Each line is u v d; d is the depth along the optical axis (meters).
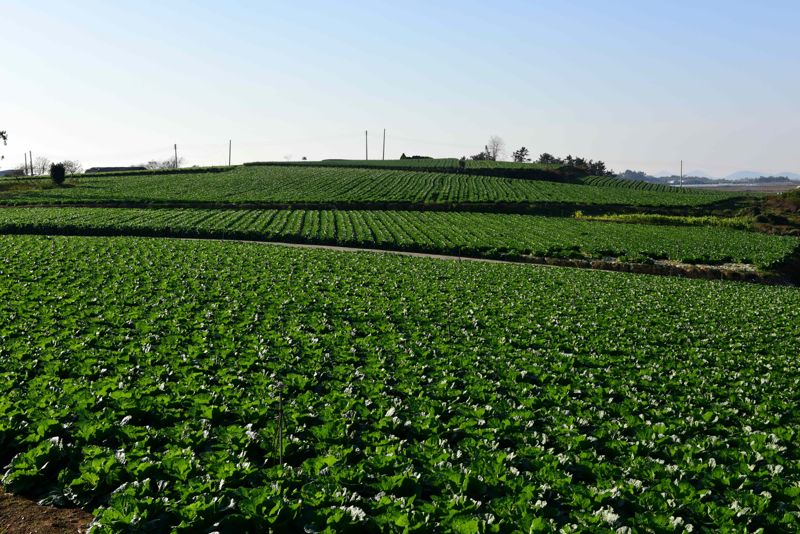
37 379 13.90
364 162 151.38
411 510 8.68
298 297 27.73
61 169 94.38
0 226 51.91
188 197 81.38
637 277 43.53
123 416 12.14
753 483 10.44
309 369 16.27
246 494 8.79
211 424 12.21
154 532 8.20
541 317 26.41
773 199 98.31
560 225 69.25
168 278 31.16
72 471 9.90
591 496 9.53
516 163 157.50
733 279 47.47
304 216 69.12
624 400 15.30
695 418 14.43
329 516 8.43
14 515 8.90
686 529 8.65
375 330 21.91
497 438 12.11
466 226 66.06
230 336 19.42
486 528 8.42
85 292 25.83
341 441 11.55
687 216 86.12
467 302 29.33
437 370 17.09
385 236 57.50
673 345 22.94
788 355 22.23
